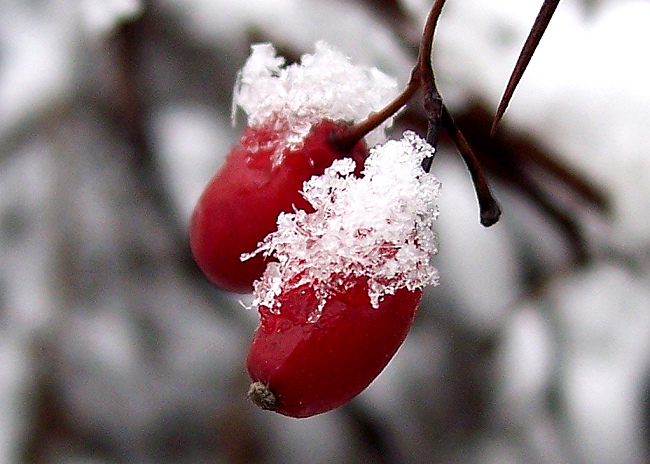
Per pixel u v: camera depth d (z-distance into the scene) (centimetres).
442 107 9
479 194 9
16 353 16
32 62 15
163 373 17
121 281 17
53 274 16
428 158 9
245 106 9
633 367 14
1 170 15
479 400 15
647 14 14
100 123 16
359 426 16
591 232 14
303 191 9
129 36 16
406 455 16
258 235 9
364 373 9
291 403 9
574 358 14
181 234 17
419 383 16
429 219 9
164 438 17
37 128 15
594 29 14
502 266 15
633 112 14
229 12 15
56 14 15
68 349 16
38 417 16
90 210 16
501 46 14
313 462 17
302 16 15
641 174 14
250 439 17
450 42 14
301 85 9
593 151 14
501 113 9
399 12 15
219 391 17
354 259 9
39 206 16
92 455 16
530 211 15
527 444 14
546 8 9
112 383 17
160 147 16
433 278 9
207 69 16
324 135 9
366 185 9
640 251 14
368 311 9
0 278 16
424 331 16
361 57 14
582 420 14
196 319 18
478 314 15
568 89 14
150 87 16
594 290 14
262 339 9
